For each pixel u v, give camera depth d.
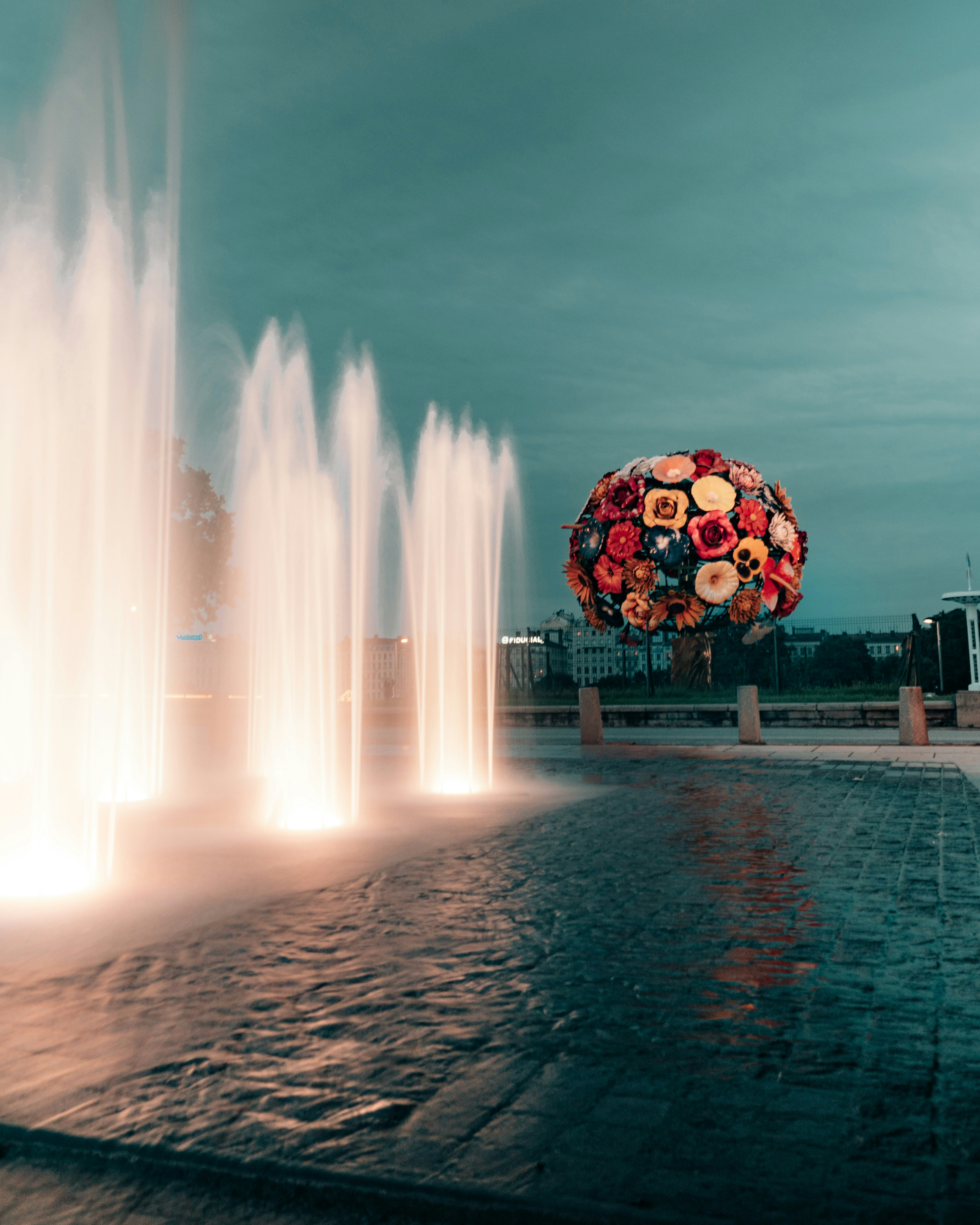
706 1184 2.60
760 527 15.91
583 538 16.91
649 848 7.95
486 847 8.06
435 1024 3.85
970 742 18.34
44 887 6.57
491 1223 2.49
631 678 29.62
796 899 6.04
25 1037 3.74
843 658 30.89
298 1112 3.07
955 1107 3.06
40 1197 2.66
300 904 5.99
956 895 6.13
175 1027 3.84
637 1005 4.07
